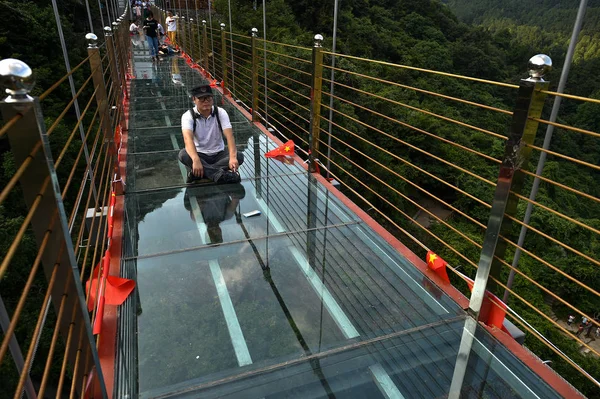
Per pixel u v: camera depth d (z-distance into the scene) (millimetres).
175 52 14625
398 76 29953
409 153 23641
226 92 7707
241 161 3867
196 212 3145
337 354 1860
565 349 13930
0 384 4516
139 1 23172
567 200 25141
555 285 18125
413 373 1770
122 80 6789
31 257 8594
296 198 3449
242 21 22531
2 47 12477
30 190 1145
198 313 2076
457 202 23328
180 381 1690
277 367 1777
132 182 3658
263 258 2574
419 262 2559
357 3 39500
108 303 2072
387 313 2135
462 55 40750
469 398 1654
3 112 1040
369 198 20344
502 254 1969
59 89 13281
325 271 2471
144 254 2561
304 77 16266
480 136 27875
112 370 1700
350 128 18203
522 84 1674
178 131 5195
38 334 1039
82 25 16109
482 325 2049
